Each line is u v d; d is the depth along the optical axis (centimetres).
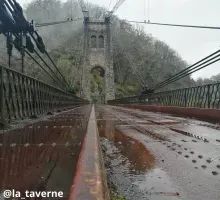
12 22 1110
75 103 3391
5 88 661
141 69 8456
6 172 209
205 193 213
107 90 7588
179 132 599
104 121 895
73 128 554
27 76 862
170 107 1698
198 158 340
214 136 543
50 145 340
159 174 266
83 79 7494
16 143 354
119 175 261
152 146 422
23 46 1148
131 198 201
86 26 7919
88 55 7725
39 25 1566
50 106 1327
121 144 439
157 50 9306
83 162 198
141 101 3086
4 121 579
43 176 197
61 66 7081
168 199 200
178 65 9275
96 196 129
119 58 9469
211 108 1036
